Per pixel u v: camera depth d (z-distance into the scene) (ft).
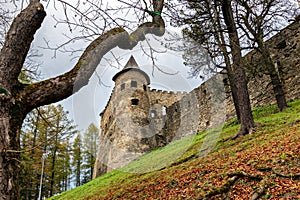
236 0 38.68
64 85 6.72
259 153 21.97
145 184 26.63
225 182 18.24
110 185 36.42
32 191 87.10
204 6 29.12
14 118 6.29
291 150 19.34
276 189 15.61
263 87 55.98
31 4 7.19
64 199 44.09
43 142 8.09
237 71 36.40
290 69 50.80
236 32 36.24
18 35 6.80
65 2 9.00
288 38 52.31
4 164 5.90
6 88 6.32
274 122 34.45
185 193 19.98
